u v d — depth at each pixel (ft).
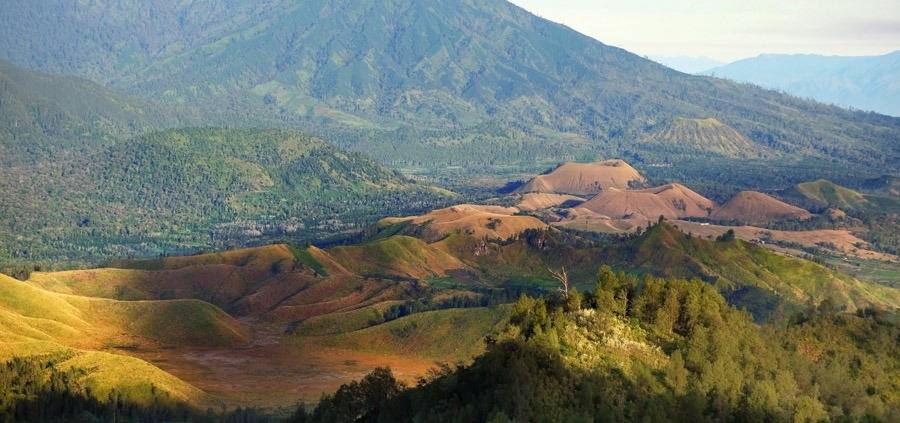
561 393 373.40
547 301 509.35
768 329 531.91
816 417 427.74
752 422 410.93
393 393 489.26
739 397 424.05
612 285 520.42
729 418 408.67
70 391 632.79
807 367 477.36
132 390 652.07
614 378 404.77
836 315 573.74
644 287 519.19
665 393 407.64
